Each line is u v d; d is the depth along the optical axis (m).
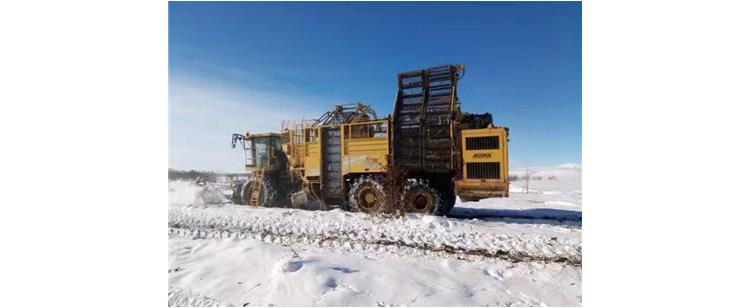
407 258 4.78
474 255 4.96
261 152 10.43
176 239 5.82
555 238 5.74
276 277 3.77
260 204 9.98
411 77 8.73
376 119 8.84
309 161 9.45
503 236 5.86
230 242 5.38
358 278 3.85
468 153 7.92
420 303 3.36
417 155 8.32
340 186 9.00
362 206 8.43
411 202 7.98
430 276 4.04
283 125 10.51
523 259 4.79
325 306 3.26
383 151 8.45
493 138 7.77
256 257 4.59
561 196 15.45
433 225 6.64
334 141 9.14
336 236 6.00
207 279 3.93
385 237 5.89
